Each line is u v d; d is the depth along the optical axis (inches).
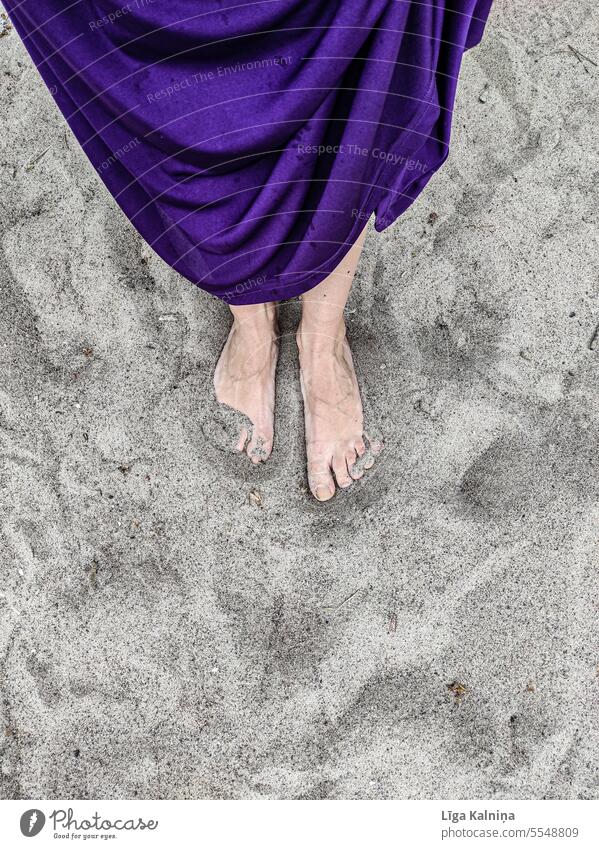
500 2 54.4
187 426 49.2
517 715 44.6
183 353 50.2
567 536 47.0
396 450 48.6
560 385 49.2
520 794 43.5
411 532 47.4
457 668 45.4
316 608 46.4
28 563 47.4
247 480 48.5
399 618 46.1
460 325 50.3
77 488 48.4
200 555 47.4
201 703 45.3
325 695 45.1
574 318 50.3
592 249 51.1
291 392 49.8
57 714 45.3
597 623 45.8
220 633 46.1
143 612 46.6
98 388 49.8
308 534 47.6
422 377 49.6
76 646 46.2
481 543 47.1
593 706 44.7
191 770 44.4
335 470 48.0
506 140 52.5
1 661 46.0
